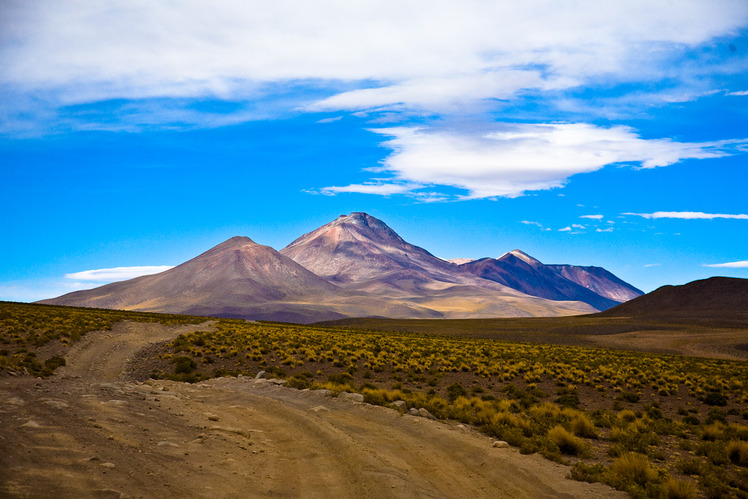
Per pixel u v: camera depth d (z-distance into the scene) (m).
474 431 16.70
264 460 11.75
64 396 15.76
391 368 40.53
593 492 10.77
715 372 50.22
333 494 9.51
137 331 63.16
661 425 21.19
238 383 28.05
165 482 8.95
